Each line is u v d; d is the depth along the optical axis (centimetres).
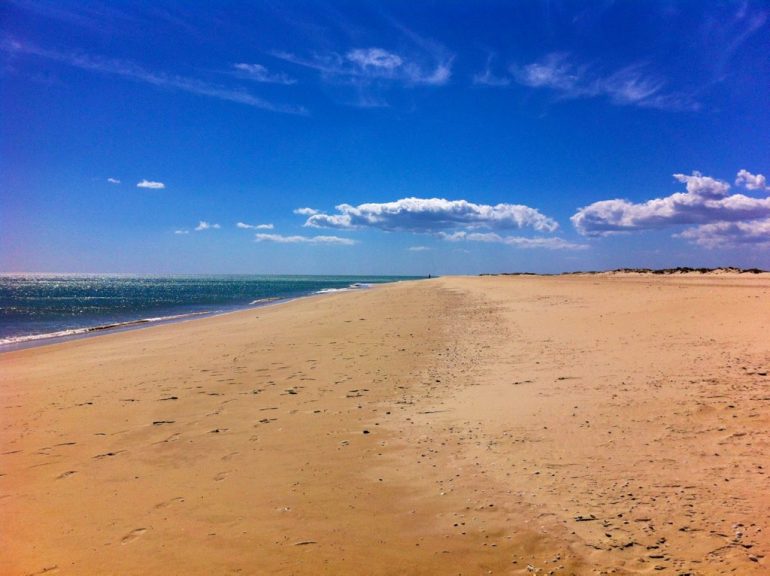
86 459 666
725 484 482
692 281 4091
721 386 802
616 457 569
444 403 863
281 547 427
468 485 532
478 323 1981
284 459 640
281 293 7888
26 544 444
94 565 406
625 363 1034
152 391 1056
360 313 2772
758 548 372
